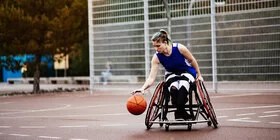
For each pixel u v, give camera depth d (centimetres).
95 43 2316
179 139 823
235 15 1916
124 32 2205
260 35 1864
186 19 2020
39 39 2580
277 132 866
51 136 901
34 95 2430
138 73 2170
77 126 1049
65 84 4047
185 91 927
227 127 954
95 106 1595
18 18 2439
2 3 2536
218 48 1967
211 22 1967
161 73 2091
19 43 2539
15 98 2230
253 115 1159
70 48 2688
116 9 2228
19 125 1104
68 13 2564
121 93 2280
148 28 2114
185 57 954
